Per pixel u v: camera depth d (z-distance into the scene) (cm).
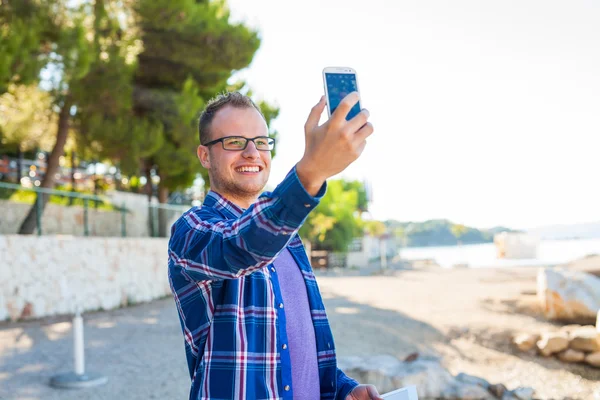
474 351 938
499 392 605
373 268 3503
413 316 1237
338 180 4594
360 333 1054
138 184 2077
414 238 18325
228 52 1501
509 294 1423
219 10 1603
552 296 1106
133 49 1416
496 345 966
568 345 870
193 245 144
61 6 1191
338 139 111
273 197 123
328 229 3944
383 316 1249
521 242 3828
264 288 158
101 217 1712
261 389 148
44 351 832
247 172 171
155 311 1345
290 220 121
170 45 1473
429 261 3850
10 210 1441
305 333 167
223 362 149
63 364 759
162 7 1327
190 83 1510
